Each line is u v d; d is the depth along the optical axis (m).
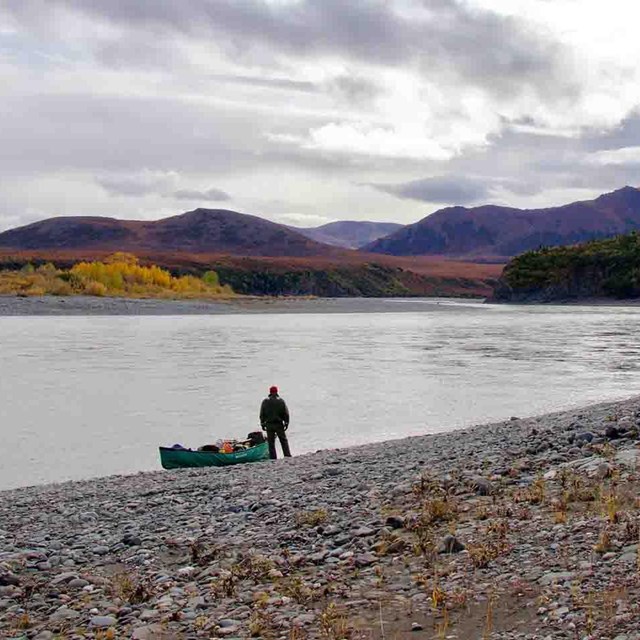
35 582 9.69
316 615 7.47
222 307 122.50
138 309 109.00
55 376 40.47
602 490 10.45
